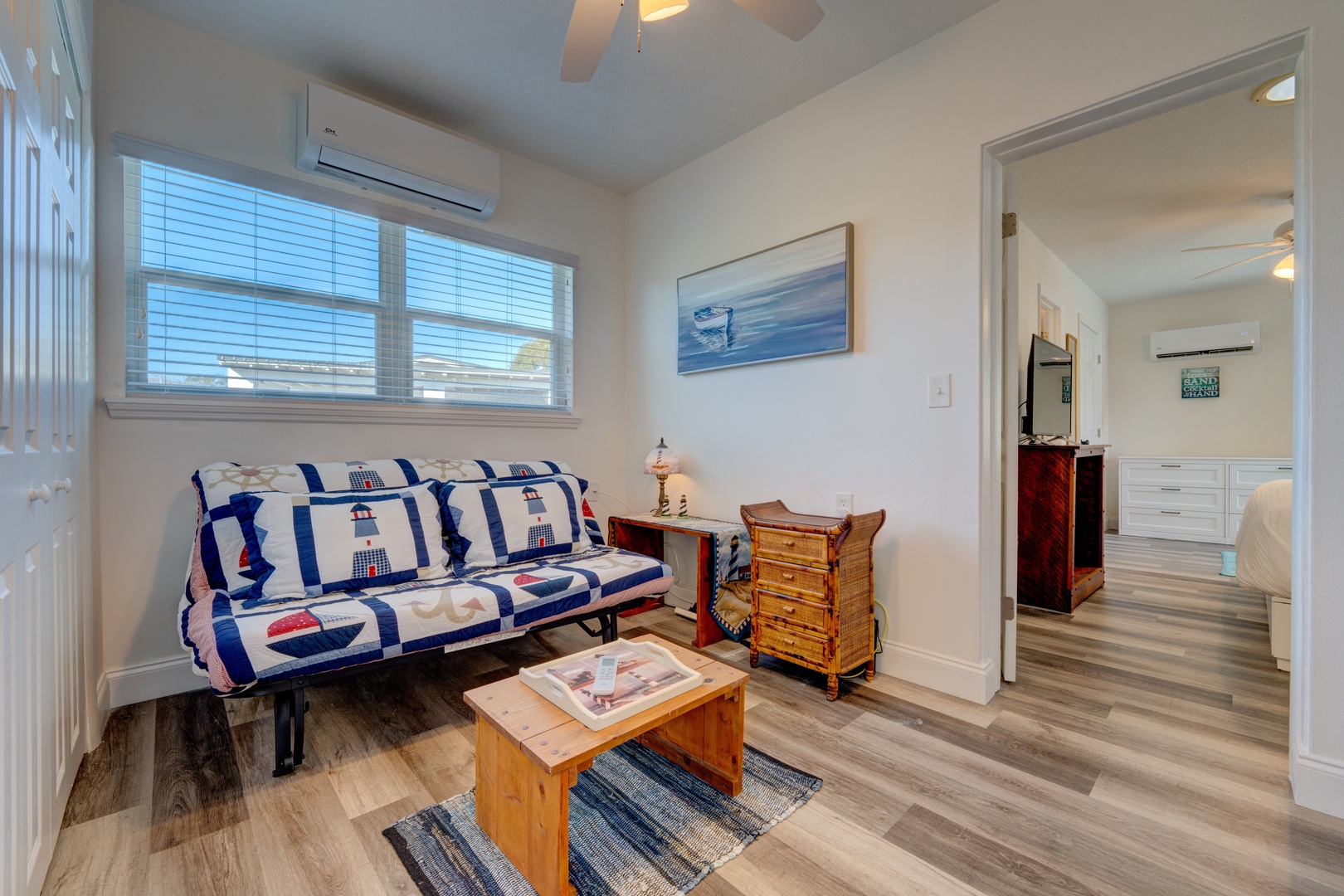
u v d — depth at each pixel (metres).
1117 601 3.35
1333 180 1.35
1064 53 1.80
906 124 2.18
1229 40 1.52
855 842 1.29
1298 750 1.43
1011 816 1.38
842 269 2.36
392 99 2.51
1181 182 3.21
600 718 1.19
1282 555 2.26
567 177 3.25
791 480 2.62
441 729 1.82
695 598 3.18
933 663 2.12
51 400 1.21
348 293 2.48
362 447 2.52
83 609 1.60
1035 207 3.54
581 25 1.55
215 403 2.12
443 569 2.13
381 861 1.23
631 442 3.53
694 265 3.08
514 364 3.04
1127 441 6.11
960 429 2.04
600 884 1.17
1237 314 5.49
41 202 1.12
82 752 1.59
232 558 1.83
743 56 2.21
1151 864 1.22
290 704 1.63
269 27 2.07
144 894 1.13
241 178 2.17
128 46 1.98
